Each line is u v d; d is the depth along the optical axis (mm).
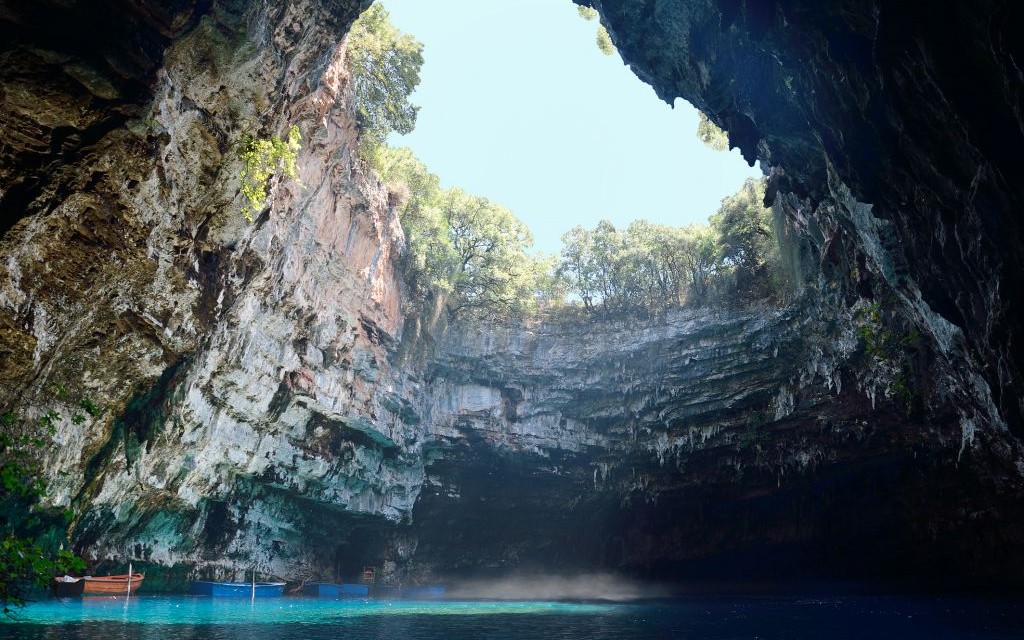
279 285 30047
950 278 18250
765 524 46625
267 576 38531
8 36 15539
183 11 17922
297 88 23469
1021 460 30234
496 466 46812
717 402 44000
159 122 19469
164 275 22797
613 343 46219
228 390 30406
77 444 22562
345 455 39156
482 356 46031
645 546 50156
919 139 15281
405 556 47031
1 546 10180
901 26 13430
